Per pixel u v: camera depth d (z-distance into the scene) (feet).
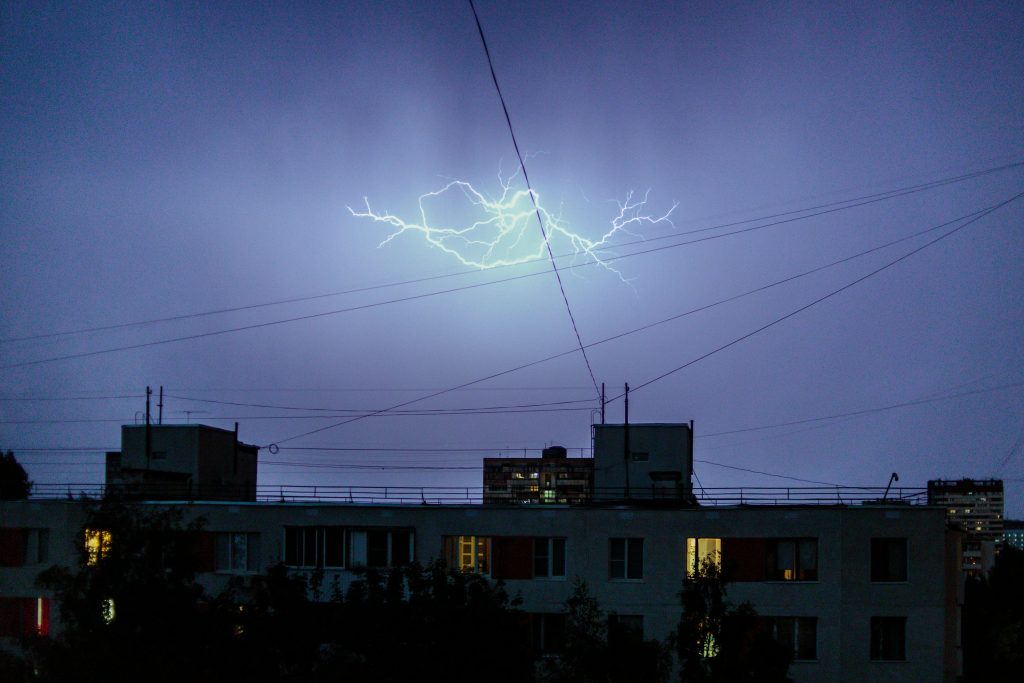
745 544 105.60
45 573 71.72
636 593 106.73
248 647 70.33
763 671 74.13
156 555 72.49
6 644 116.98
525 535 110.73
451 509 112.88
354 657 73.97
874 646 101.71
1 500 122.01
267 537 115.75
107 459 147.13
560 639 85.25
